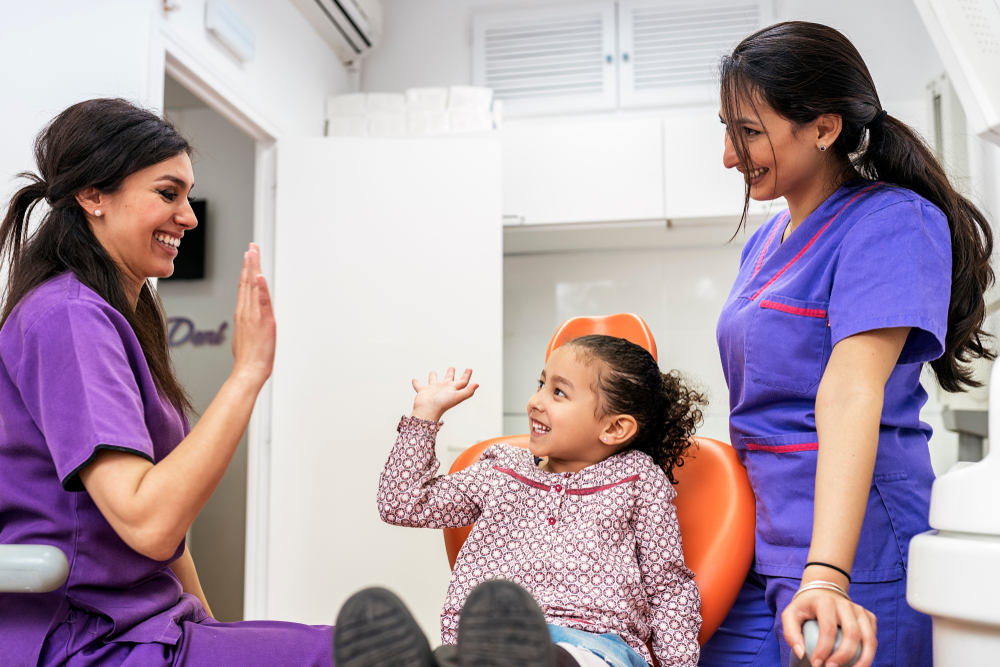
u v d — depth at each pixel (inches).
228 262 122.9
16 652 33.2
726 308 45.3
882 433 38.9
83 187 38.0
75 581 34.3
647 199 108.0
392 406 99.7
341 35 123.6
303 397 99.7
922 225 36.6
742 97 38.5
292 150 104.0
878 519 38.0
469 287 101.9
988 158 90.9
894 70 116.9
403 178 103.8
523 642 25.5
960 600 27.2
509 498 43.2
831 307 37.2
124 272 40.1
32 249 38.1
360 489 98.0
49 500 34.6
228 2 95.1
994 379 28.8
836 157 41.3
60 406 32.4
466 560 42.4
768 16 120.6
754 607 44.3
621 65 124.2
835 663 27.5
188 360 121.8
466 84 129.7
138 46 79.1
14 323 35.2
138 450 32.4
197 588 46.9
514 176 111.1
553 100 125.4
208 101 94.3
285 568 96.9
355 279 101.9
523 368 123.3
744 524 43.6
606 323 54.6
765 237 46.9
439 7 132.0
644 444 46.6
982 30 44.4
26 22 65.6
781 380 40.4
